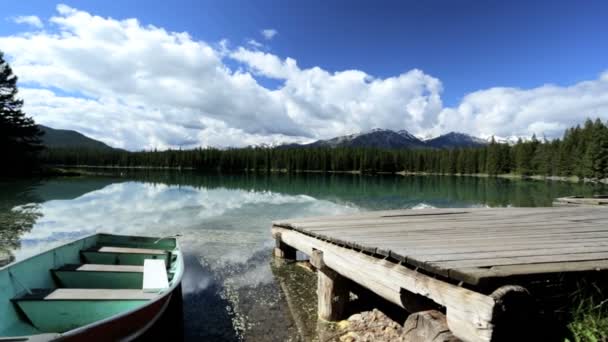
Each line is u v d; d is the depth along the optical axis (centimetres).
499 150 7831
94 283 483
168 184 3700
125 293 412
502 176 7675
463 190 3409
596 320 226
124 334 340
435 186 4141
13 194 2233
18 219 1360
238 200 2147
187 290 626
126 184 3556
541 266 236
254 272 734
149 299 393
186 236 1088
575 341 221
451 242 354
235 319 505
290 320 498
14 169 3803
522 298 197
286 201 2108
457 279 225
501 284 216
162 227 1238
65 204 1822
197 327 480
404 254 289
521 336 199
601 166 5134
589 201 1092
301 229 597
